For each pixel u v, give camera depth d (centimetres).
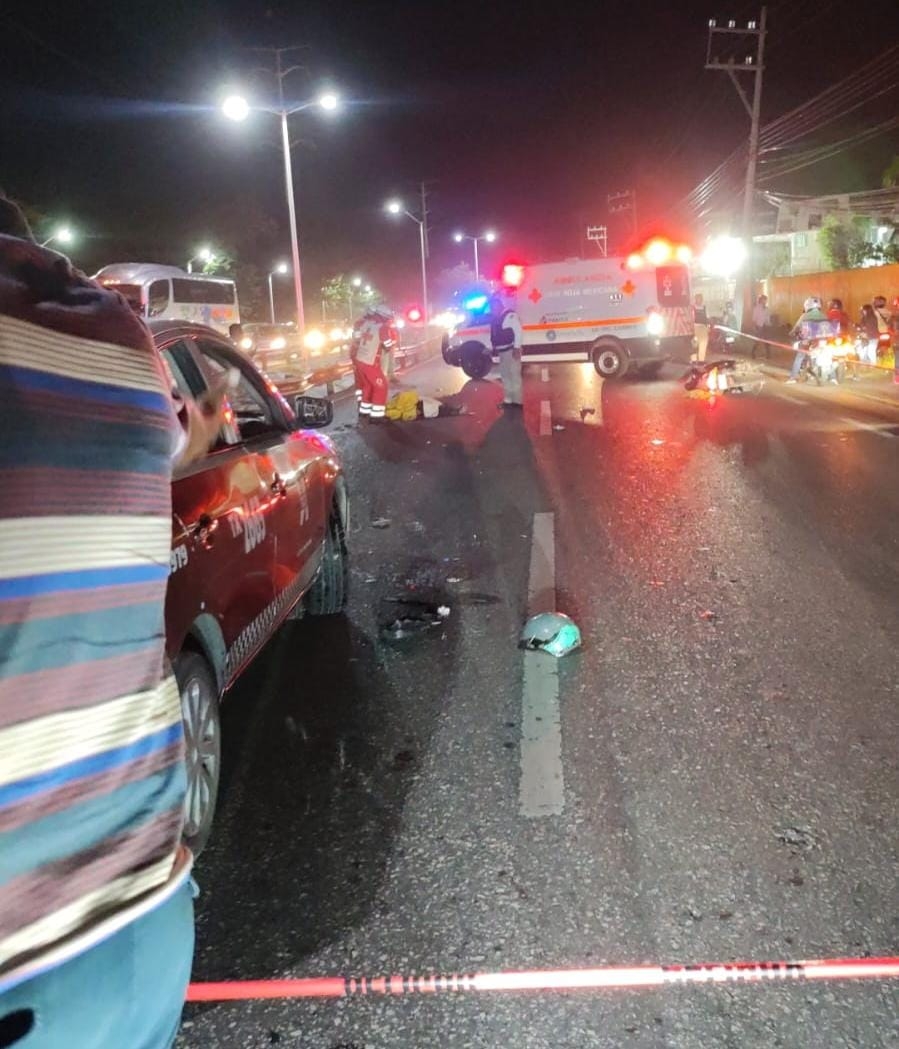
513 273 2109
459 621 582
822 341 1862
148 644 146
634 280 2014
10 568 125
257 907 313
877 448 1105
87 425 139
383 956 288
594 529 793
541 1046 253
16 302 136
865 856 329
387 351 1533
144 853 142
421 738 430
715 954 284
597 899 311
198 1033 260
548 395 1867
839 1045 250
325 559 571
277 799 382
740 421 1374
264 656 534
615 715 445
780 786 377
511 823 357
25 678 127
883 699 452
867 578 632
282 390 1897
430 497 950
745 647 523
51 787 129
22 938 127
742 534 754
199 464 364
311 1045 256
